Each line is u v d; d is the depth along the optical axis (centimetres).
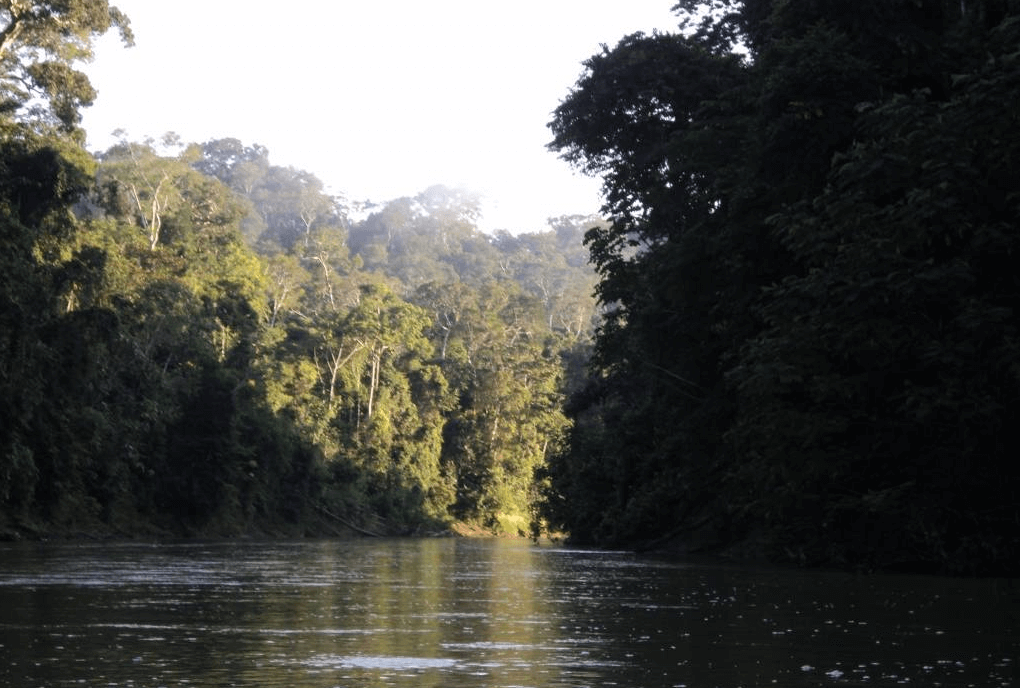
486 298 13250
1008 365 1702
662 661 664
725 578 1727
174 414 6259
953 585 1510
